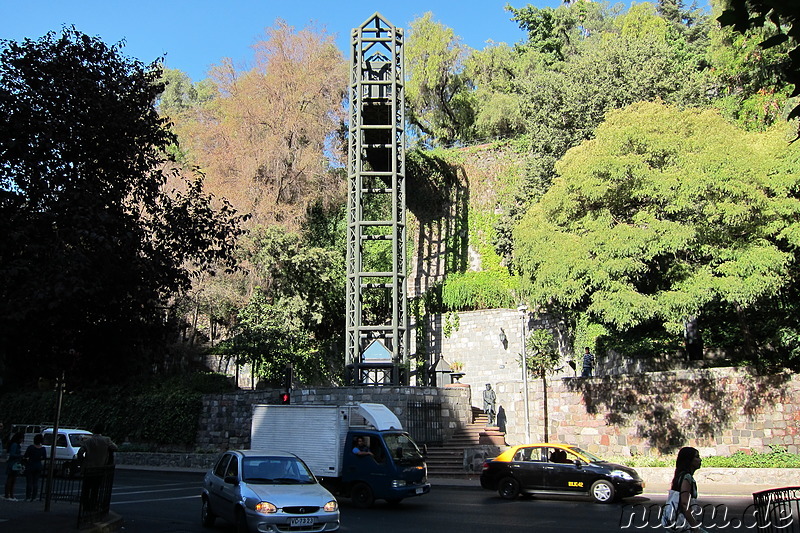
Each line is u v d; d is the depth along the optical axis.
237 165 38.06
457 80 52.66
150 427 33.97
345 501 17.02
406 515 14.48
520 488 17.36
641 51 31.22
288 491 11.05
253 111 39.47
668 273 22.20
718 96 34.56
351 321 32.34
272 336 32.81
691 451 7.93
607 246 20.62
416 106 52.62
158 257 11.66
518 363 34.72
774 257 19.45
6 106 10.51
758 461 20.41
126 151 11.91
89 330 11.46
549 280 22.20
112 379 12.27
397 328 31.52
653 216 21.14
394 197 33.12
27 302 9.30
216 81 44.72
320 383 36.03
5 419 41.66
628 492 16.28
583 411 25.53
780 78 25.97
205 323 41.16
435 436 26.28
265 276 35.56
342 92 41.84
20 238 9.73
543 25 56.09
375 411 17.27
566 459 17.17
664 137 20.95
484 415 30.36
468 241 40.94
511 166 40.41
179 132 48.19
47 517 12.42
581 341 31.02
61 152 11.01
